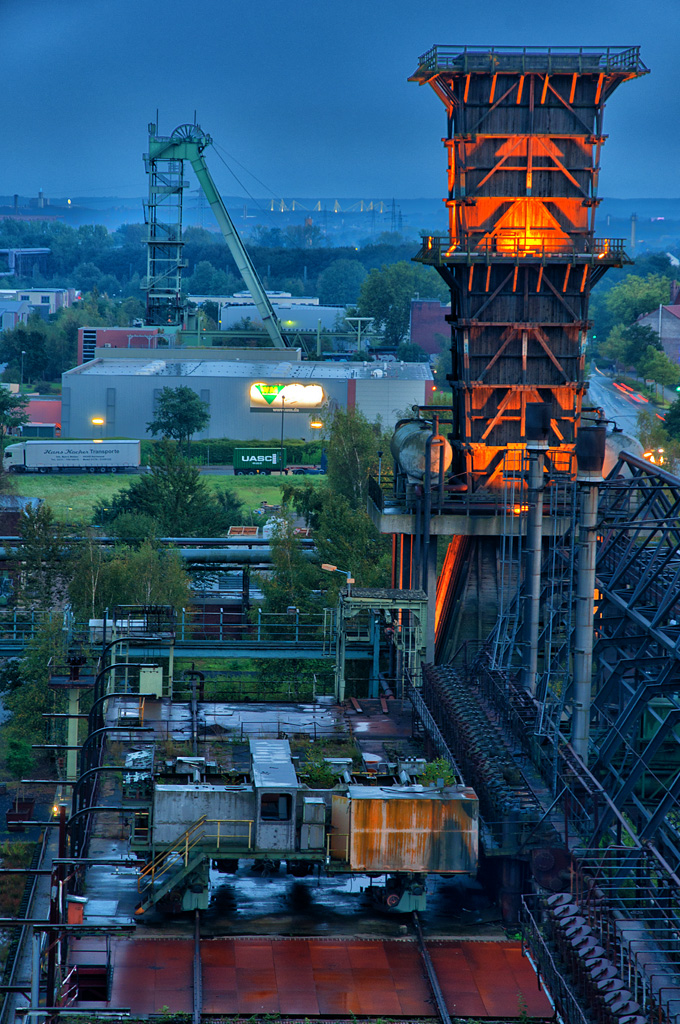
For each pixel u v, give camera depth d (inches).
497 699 7278.5
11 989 4030.5
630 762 7170.3
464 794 5713.6
